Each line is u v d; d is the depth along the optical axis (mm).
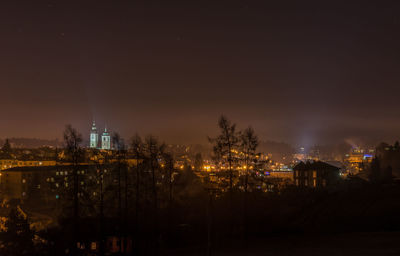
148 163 61000
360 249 35844
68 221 56906
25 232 59375
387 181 85250
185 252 46031
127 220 61406
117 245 56938
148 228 60031
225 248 45000
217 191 56188
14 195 133000
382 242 38406
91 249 55406
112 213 64312
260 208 60594
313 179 109688
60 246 56062
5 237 58000
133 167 62812
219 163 54656
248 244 45531
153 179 60812
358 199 66250
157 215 62219
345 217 55781
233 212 57406
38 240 59656
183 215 61438
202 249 46562
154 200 60719
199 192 68938
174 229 56531
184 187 71500
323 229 50844
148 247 54594
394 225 48344
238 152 54125
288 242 43875
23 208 101875
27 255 55969
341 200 66938
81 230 56375
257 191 62375
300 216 59719
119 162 61094
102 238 55781
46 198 115188
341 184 99375
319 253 35688
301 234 49594
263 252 39531
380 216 53719
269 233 51688
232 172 53969
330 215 57938
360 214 56438
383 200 63625
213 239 51031
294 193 76000
